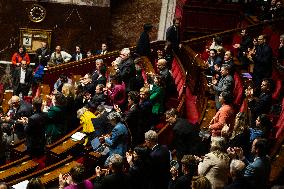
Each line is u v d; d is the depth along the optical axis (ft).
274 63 40.01
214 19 57.93
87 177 28.04
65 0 55.93
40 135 28.84
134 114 29.14
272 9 55.36
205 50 50.62
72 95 32.58
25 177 24.57
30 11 55.77
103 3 56.49
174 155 27.61
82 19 56.85
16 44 56.80
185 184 20.95
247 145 24.22
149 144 23.30
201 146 24.99
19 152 29.81
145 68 42.09
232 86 32.86
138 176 22.63
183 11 57.62
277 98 34.45
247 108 30.55
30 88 51.65
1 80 57.41
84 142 30.30
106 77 41.88
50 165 28.02
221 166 21.26
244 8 57.98
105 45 54.34
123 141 26.89
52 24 56.59
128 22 59.31
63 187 22.17
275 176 25.20
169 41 45.09
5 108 46.55
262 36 38.04
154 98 32.73
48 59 54.08
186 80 40.81
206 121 32.63
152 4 58.70
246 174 20.39
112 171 21.52
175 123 25.32
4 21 55.83
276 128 29.71
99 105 34.06
